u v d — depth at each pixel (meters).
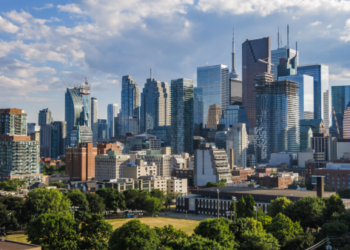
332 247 180.50
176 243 155.00
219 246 149.38
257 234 166.25
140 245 155.25
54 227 171.25
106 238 178.25
